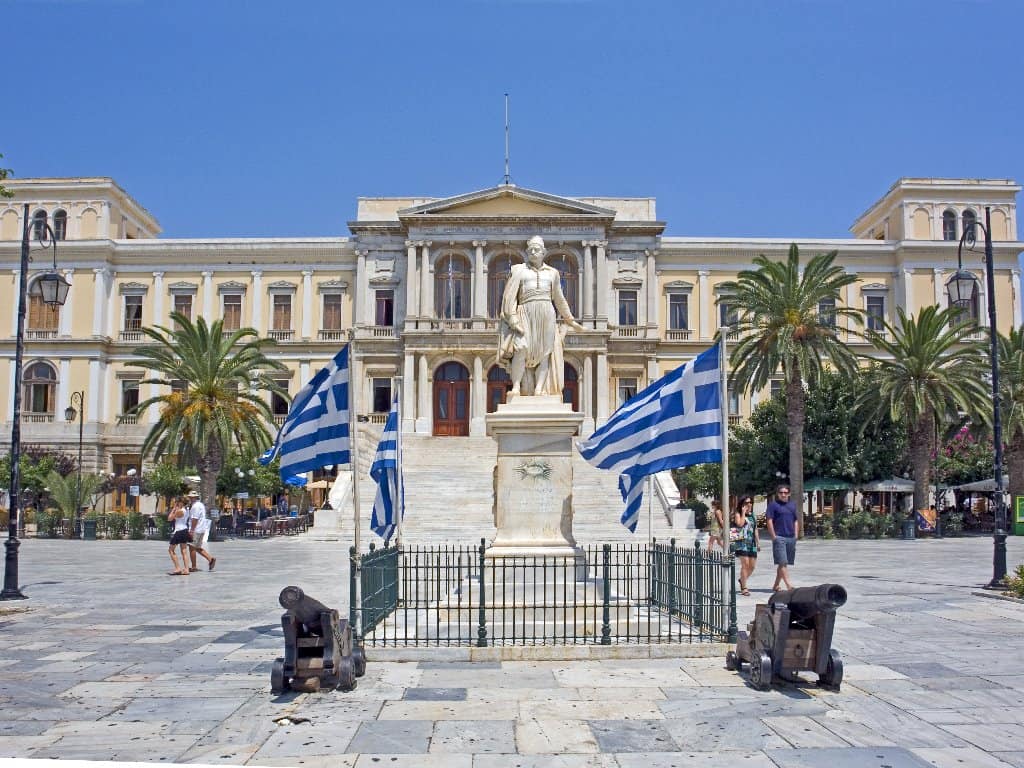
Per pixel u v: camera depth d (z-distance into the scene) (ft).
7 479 166.61
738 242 221.25
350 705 32.40
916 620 52.21
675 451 46.80
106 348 220.84
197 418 138.21
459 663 39.01
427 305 209.56
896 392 140.77
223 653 42.39
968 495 194.29
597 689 34.53
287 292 222.89
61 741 28.37
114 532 143.33
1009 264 217.97
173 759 26.61
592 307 209.15
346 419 47.37
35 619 53.78
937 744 27.96
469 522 123.24
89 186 222.69
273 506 195.52
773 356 139.74
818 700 33.01
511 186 210.18
